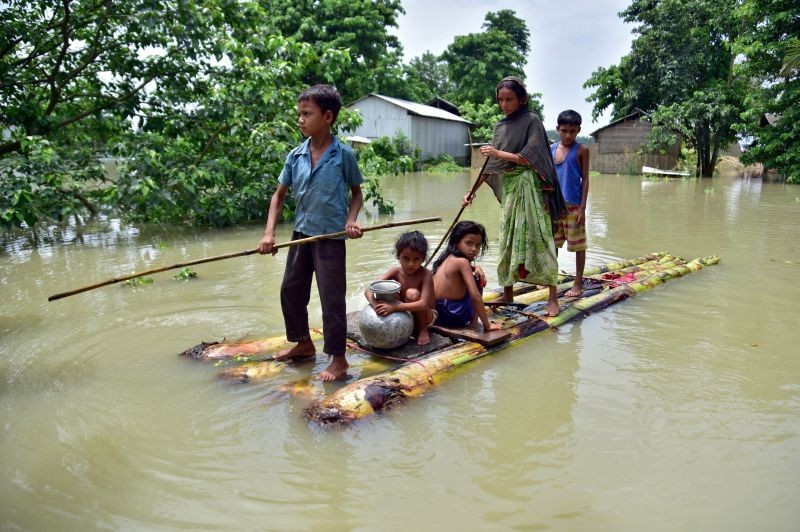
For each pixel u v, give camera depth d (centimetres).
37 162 766
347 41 3016
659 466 253
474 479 245
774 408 306
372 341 368
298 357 377
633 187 1756
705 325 438
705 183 1930
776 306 483
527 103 442
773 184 1861
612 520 219
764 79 1908
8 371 359
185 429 288
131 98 944
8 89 889
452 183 1953
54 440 277
